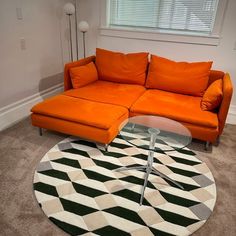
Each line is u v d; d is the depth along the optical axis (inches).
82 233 55.9
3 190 67.9
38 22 115.2
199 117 86.9
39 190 68.3
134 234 56.4
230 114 121.5
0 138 95.1
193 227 58.8
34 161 81.4
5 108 106.3
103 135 82.1
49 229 56.7
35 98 124.8
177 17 120.4
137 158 85.7
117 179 74.4
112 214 61.6
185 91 106.3
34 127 105.0
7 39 99.8
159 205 65.2
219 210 64.4
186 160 86.0
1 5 93.6
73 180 73.0
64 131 89.1
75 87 108.8
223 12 108.1
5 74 102.7
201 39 116.1
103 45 137.6
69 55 146.4
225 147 95.8
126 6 127.4
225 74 104.7
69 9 117.5
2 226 57.0
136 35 127.0
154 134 71.3
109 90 107.9
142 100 99.0
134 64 114.4
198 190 71.4
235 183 75.2
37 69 121.8
